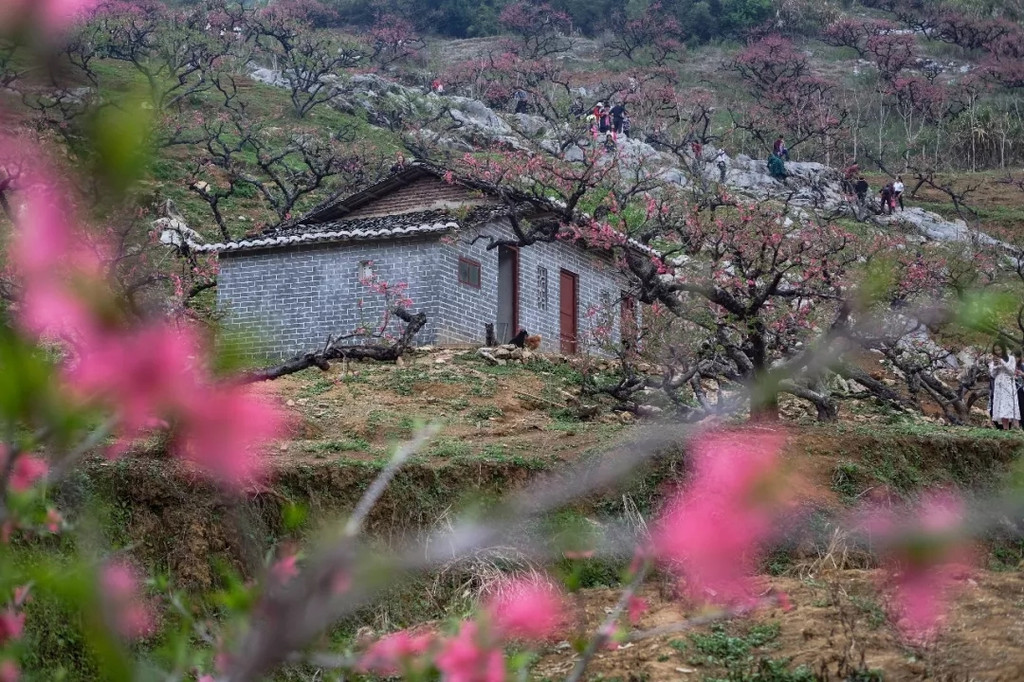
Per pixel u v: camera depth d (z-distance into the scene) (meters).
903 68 90.81
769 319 20.55
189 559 12.47
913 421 25.06
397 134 57.34
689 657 11.09
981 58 95.00
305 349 27.70
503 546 12.82
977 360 26.78
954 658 10.55
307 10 100.88
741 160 60.78
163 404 1.75
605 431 17.48
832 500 15.64
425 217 28.33
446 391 23.22
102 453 12.08
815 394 19.92
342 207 30.36
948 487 17.00
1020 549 14.22
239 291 28.41
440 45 100.69
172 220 33.97
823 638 11.30
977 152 75.75
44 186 1.63
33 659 9.93
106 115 1.41
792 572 13.57
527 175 28.88
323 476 14.43
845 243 22.12
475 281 28.33
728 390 20.78
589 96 72.94
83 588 1.87
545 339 30.25
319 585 1.97
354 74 63.84
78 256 1.70
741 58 87.06
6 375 1.52
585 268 32.06
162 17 65.12
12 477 3.66
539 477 15.15
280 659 1.95
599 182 26.12
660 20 99.38
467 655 3.41
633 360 25.06
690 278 20.58
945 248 32.97
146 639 9.97
